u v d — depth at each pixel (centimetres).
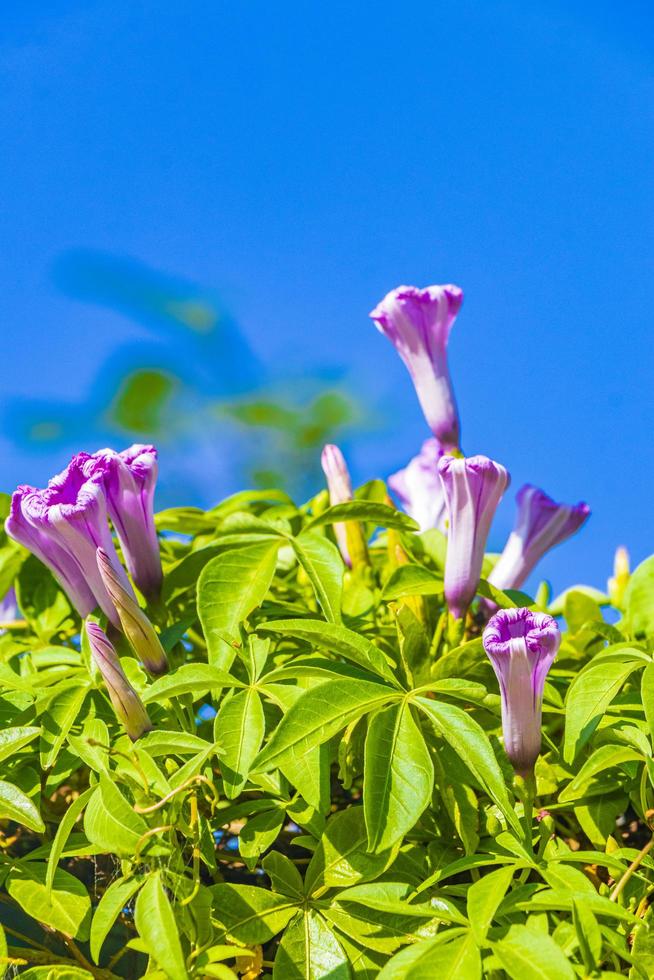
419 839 122
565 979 113
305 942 117
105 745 119
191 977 116
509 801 117
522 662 118
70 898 118
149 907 115
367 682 119
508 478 126
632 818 129
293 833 127
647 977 115
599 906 115
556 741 127
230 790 118
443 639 131
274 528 129
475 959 114
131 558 126
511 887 119
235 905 118
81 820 125
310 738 117
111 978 120
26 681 125
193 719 124
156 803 117
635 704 122
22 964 121
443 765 121
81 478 125
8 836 128
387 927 118
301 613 129
